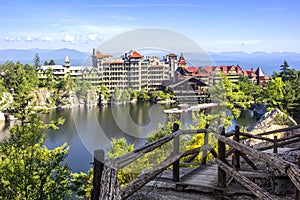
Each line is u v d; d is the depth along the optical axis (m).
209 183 4.88
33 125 11.59
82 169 16.64
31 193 10.08
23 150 10.79
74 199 12.37
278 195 5.59
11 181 9.89
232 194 4.85
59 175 10.75
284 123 11.72
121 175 5.35
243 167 6.41
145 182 3.96
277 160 3.62
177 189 5.03
